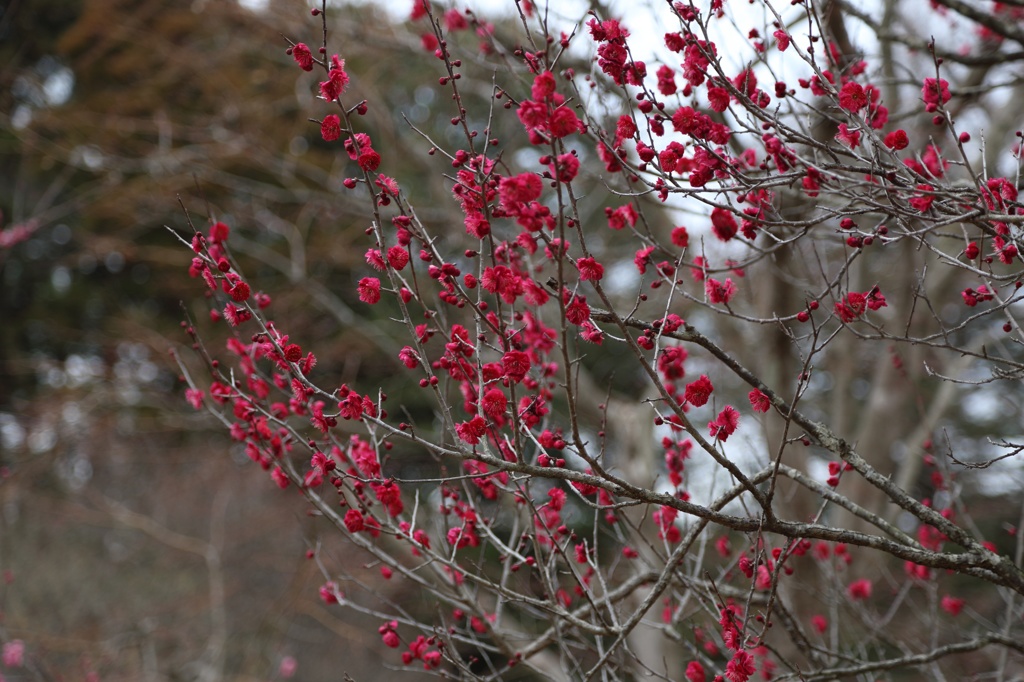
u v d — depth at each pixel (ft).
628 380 37.37
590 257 7.44
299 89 31.73
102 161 33.17
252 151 32.58
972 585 22.31
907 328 8.67
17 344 44.50
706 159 8.84
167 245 42.19
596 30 8.64
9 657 23.80
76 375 36.29
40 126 35.78
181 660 30.73
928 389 30.04
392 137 31.22
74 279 45.21
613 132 11.91
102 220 40.96
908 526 29.09
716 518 8.00
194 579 33.83
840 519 20.61
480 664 23.11
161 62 35.68
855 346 24.06
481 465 11.25
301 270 32.42
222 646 30.19
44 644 27.58
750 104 8.59
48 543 33.37
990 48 16.80
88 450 35.68
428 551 9.76
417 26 22.95
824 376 35.99
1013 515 28.45
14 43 42.14
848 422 22.72
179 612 32.17
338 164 33.71
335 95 8.07
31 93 38.99
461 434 7.98
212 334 39.52
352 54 30.53
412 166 36.58
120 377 35.27
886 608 19.98
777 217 9.73
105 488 35.65
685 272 18.45
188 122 35.63
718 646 12.47
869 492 20.71
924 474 28.66
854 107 8.98
